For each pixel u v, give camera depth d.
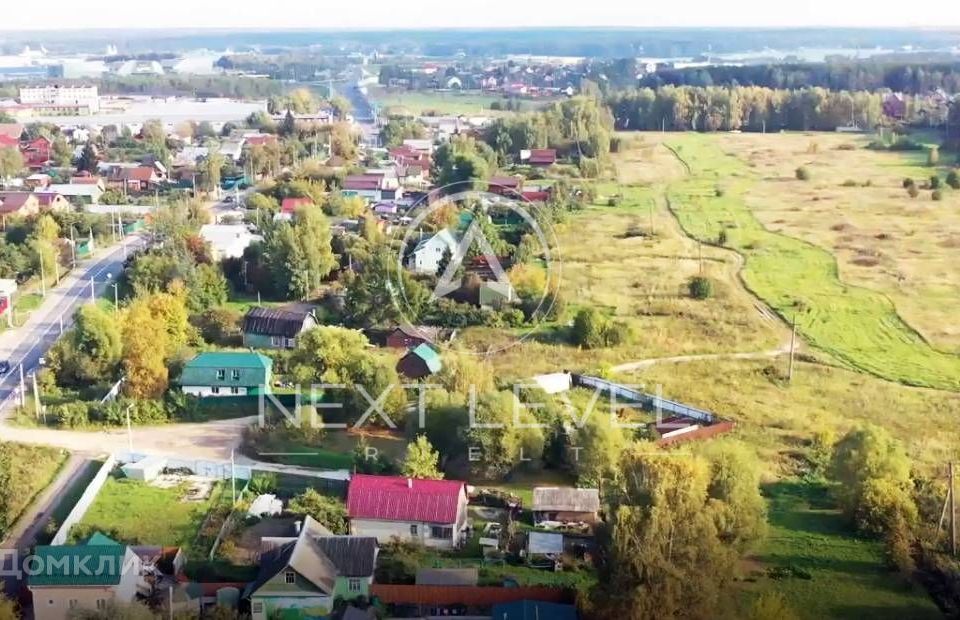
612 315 94.31
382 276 91.06
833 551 52.72
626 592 44.12
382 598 47.41
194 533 54.03
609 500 53.09
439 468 61.53
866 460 56.38
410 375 73.06
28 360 81.06
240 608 46.81
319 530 51.69
